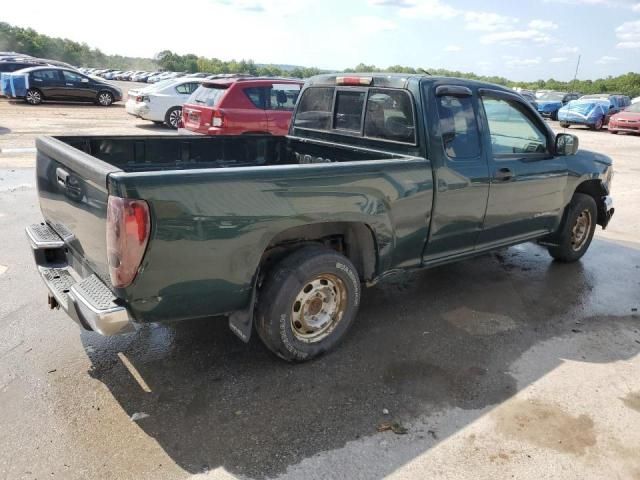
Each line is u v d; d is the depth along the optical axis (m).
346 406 3.13
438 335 4.06
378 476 2.59
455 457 2.74
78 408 3.01
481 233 4.46
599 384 3.46
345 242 3.82
